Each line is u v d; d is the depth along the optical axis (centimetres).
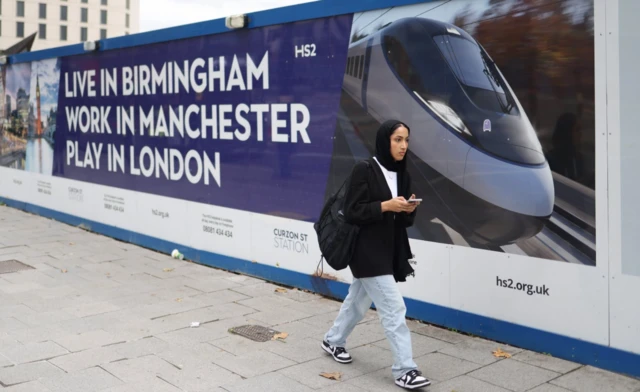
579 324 477
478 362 486
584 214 469
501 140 516
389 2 592
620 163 448
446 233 560
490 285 530
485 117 526
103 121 1041
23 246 969
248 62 753
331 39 653
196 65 833
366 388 440
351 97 636
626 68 442
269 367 479
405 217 448
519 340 514
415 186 582
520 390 432
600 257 462
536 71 491
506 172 514
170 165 895
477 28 527
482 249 535
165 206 910
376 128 614
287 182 714
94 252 924
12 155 1359
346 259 443
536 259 499
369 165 442
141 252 927
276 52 715
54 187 1204
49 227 1137
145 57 930
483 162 529
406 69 584
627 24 440
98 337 550
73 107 1123
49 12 9600
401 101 589
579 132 469
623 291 452
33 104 1260
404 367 434
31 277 773
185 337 550
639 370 447
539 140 492
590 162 464
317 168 678
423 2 565
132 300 670
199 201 846
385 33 600
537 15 489
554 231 486
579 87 468
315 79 673
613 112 450
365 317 605
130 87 968
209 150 823
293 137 703
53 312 627
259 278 760
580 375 457
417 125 577
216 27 790
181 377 459
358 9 620
